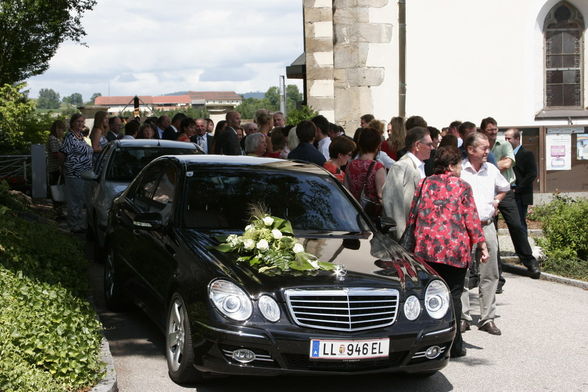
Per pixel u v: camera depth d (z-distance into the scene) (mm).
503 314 8727
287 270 5715
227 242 6055
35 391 5105
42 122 22484
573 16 17328
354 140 10484
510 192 10641
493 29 16984
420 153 7613
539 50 17188
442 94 16906
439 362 5918
